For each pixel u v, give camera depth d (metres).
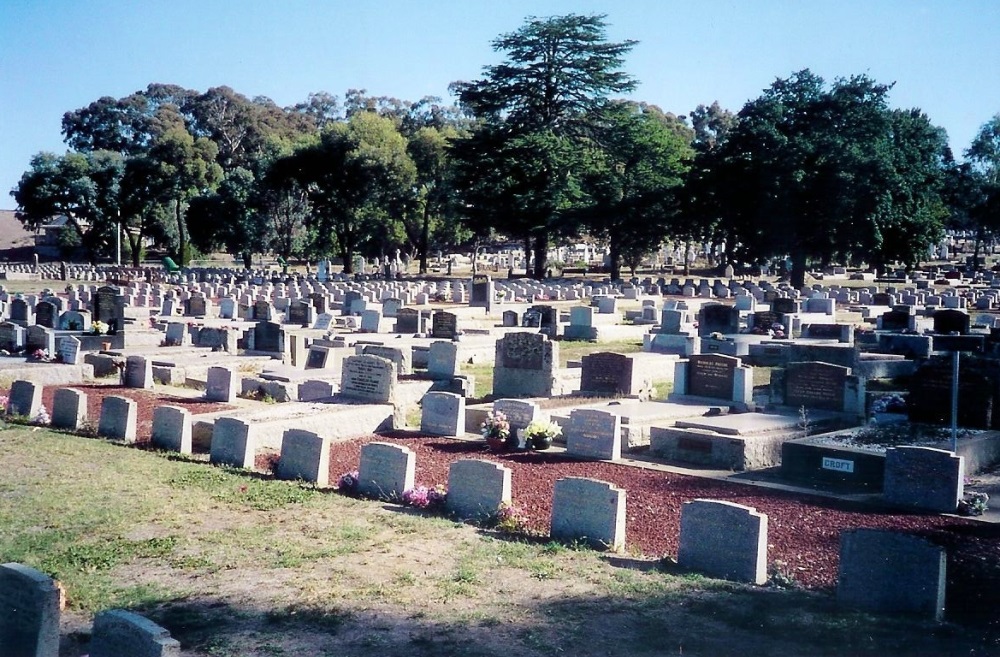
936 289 71.25
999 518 13.87
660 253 125.88
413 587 10.78
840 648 8.82
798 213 73.00
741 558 11.20
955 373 16.50
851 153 70.38
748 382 21.41
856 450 15.90
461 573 11.21
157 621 9.79
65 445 18.70
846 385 20.16
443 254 127.75
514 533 13.22
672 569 11.56
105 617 7.82
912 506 14.50
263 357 30.55
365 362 22.56
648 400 22.86
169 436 18.83
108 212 110.25
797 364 20.94
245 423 17.38
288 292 61.12
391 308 44.75
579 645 9.02
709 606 10.02
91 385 26.81
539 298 63.81
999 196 95.88
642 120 86.19
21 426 20.84
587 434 18.25
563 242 96.69
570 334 41.09
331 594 10.53
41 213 109.12
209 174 109.88
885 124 74.56
